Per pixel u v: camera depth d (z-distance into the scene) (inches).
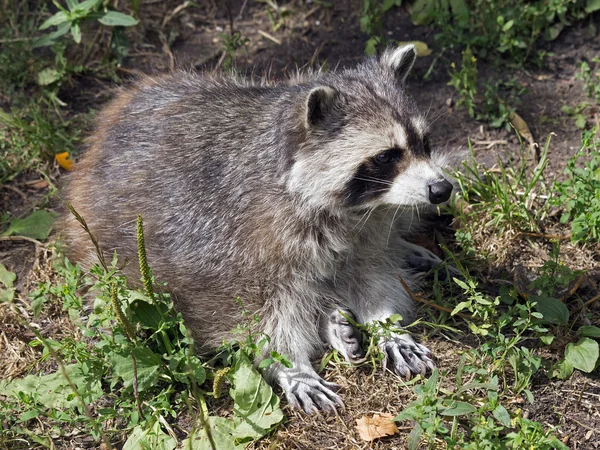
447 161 331.6
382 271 293.1
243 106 289.6
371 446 243.9
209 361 265.1
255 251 272.5
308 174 266.8
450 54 387.2
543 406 253.3
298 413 256.8
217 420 247.6
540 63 375.9
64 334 285.9
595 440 243.6
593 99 359.6
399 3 406.3
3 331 285.4
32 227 322.7
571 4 387.9
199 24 417.7
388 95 273.0
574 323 276.8
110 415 246.2
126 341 252.8
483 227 312.8
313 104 260.7
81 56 394.3
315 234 273.4
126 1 411.2
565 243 307.4
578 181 297.3
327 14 412.5
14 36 396.2
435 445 239.3
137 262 282.0
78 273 282.2
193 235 279.4
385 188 267.7
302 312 279.4
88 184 300.2
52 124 363.3
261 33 409.4
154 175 288.2
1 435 248.4
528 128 352.2
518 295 288.0
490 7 382.6
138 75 369.4
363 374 268.4
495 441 227.6
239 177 277.1
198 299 277.6
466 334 278.7
